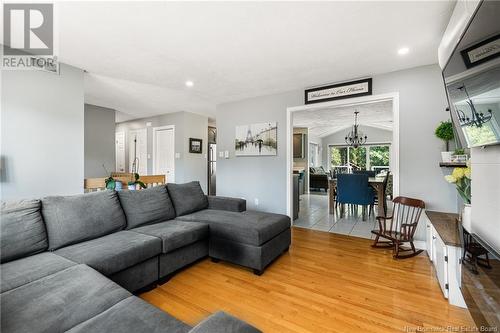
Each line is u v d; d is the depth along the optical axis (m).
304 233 3.61
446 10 1.83
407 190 2.96
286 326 1.55
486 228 1.41
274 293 1.94
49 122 2.74
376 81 3.17
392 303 1.80
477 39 1.20
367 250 2.89
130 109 5.47
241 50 2.51
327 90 3.56
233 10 1.84
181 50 2.52
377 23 2.01
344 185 4.50
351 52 2.54
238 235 2.33
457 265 1.75
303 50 2.50
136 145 6.69
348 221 4.34
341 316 1.65
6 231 1.59
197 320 1.62
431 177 2.83
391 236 2.81
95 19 1.96
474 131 1.43
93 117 5.06
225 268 2.40
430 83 2.83
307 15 1.91
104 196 2.23
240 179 4.49
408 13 1.87
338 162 10.17
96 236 2.02
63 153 2.86
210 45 2.41
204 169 6.28
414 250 2.69
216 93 4.09
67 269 1.44
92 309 1.08
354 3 1.76
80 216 1.96
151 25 2.05
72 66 2.94
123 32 2.16
